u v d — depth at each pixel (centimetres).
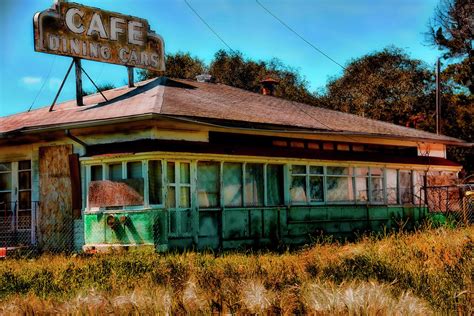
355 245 1639
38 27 1792
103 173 1691
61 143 1809
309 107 2556
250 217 1800
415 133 2562
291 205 1923
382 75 4853
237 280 969
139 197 1603
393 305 751
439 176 2542
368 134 2162
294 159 1938
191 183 1664
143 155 1603
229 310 746
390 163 2295
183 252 1520
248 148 1825
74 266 1248
